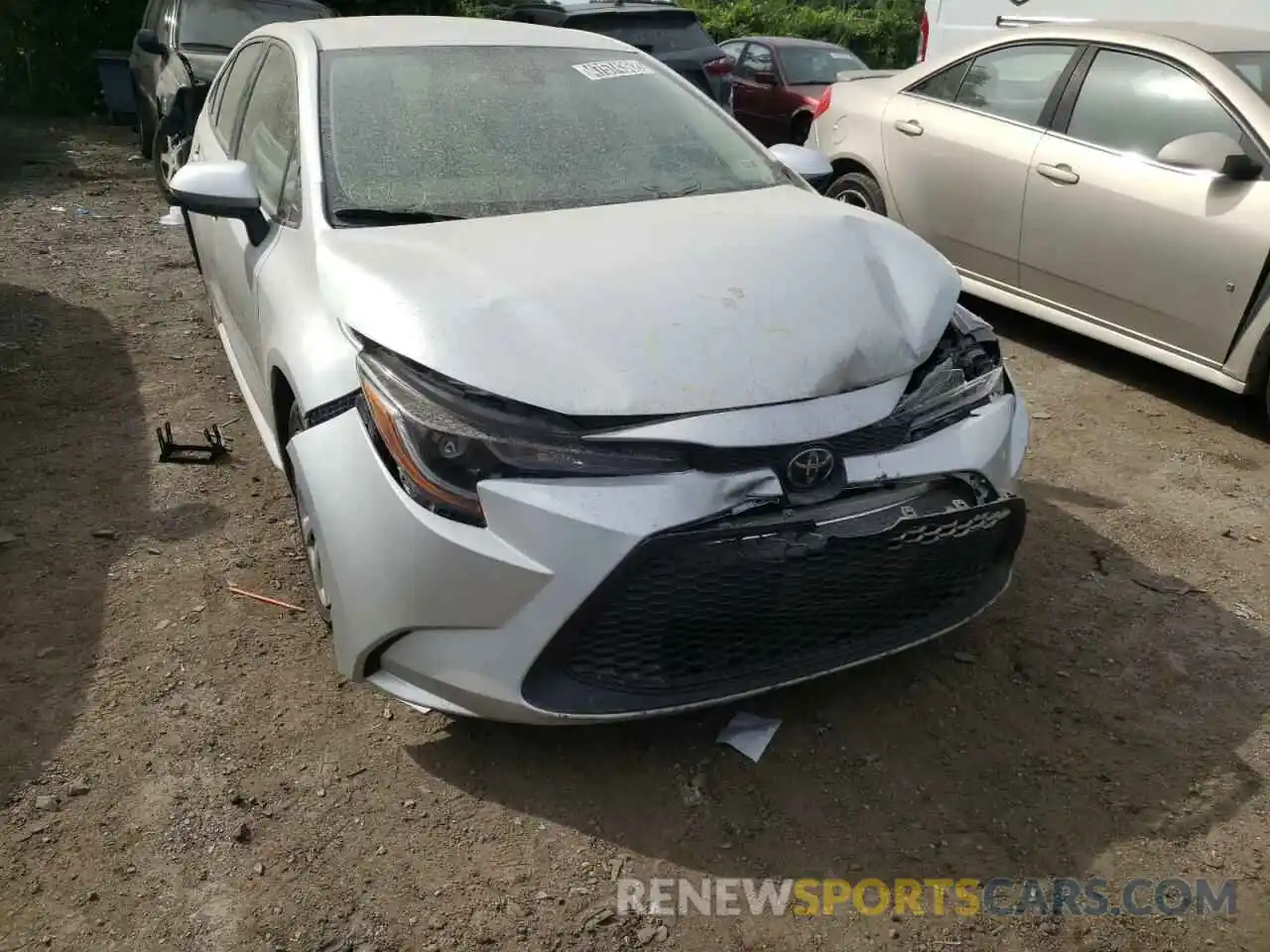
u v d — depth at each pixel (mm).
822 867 2322
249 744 2635
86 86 12969
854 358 2406
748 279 2555
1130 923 2193
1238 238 4152
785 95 10891
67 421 4344
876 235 2945
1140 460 4234
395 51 3535
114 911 2184
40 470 3934
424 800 2479
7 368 4848
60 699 2764
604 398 2227
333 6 13383
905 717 2770
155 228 7379
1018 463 2738
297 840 2365
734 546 2248
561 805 2471
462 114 3314
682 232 2799
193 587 3246
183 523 3605
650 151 3377
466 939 2143
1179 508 3861
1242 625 3178
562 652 2260
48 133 11328
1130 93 4723
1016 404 2848
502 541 2209
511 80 3516
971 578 2709
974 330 2861
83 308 5680
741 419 2252
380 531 2312
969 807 2482
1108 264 4699
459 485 2244
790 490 2295
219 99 4730
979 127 5285
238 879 2266
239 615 3121
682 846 2369
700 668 2385
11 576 3266
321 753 2611
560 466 2201
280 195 3242
